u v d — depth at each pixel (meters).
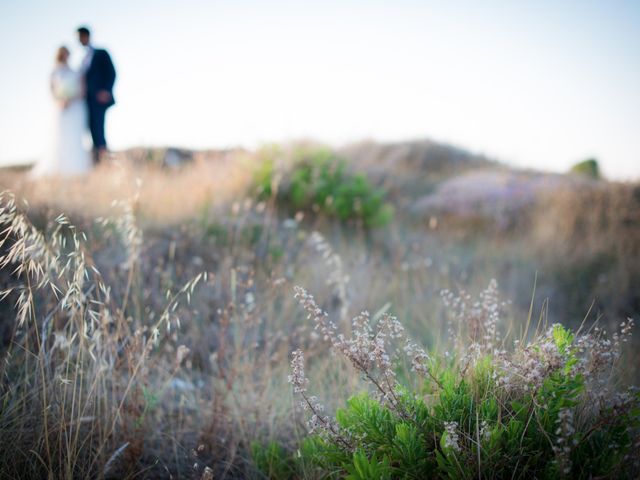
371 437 1.77
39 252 2.00
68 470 1.80
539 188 8.77
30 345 2.54
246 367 2.73
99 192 5.07
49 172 7.65
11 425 2.08
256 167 6.84
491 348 2.03
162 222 4.95
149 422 2.35
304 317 3.78
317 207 6.38
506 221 7.91
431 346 3.35
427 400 1.98
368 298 4.32
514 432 1.61
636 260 5.61
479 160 14.62
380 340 1.78
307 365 3.16
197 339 3.32
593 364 1.74
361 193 6.84
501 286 5.09
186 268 4.18
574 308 4.70
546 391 1.69
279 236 5.50
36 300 3.14
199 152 7.90
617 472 1.50
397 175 11.56
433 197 9.77
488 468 1.56
